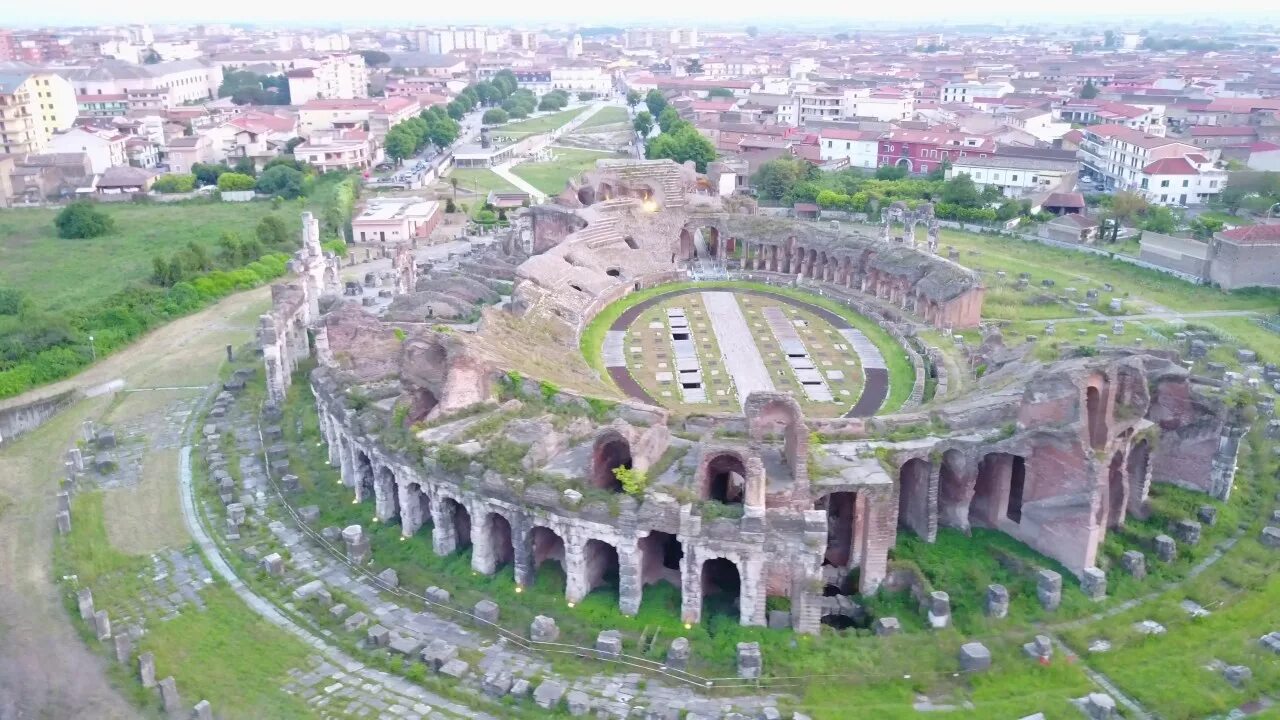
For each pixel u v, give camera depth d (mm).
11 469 85125
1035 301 132875
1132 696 55844
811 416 97250
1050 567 67625
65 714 54312
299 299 109438
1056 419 66938
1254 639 60656
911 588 65875
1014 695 56062
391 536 72875
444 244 171750
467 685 57062
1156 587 66188
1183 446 78250
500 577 67312
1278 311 128000
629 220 151250
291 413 95500
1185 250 142750
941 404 85875
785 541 59688
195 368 110125
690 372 110375
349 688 56812
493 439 69938
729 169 189750
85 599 62938
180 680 57031
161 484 81812
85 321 118688
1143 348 86438
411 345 76875
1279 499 77562
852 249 139625
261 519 75812
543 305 117938
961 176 184750
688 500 61719
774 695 56438
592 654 59500
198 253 143125
